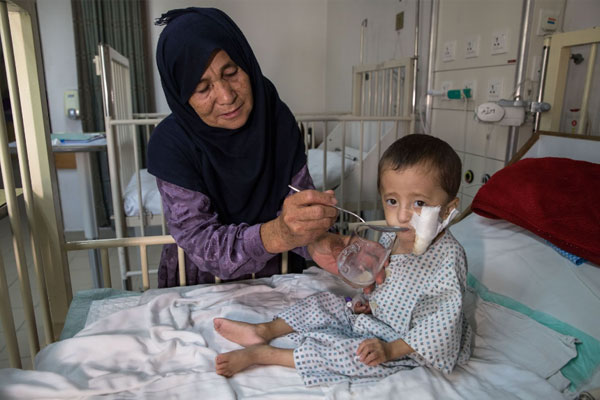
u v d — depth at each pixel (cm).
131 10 363
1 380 87
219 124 104
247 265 103
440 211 98
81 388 87
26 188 116
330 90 422
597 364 96
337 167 268
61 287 132
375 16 328
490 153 205
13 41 116
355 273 90
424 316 99
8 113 229
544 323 109
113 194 232
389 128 282
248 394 89
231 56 101
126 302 126
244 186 115
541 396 86
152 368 95
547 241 128
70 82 378
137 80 374
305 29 421
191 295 128
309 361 95
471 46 216
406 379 90
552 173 134
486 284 127
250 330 105
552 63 162
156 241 135
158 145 111
